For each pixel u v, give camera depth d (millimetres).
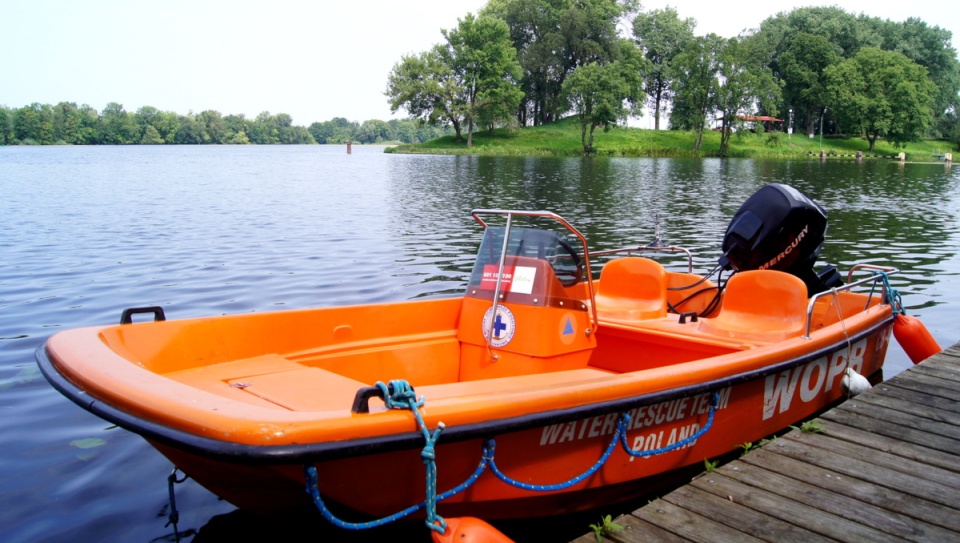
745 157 79375
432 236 16359
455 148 85062
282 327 4684
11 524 4137
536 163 57969
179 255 13516
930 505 3793
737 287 5918
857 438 4711
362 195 27781
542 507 4043
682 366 4293
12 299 9758
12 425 5531
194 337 4309
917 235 16844
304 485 3123
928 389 5711
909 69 89062
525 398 3447
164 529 4148
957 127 102250
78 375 3393
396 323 5184
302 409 3531
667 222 19109
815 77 91438
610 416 3910
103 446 5203
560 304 4684
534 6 92500
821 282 7367
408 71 87062
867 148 93688
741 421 4871
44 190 29578
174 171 46969
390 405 3100
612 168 49656
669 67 91000
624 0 99062
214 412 2912
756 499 3848
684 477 4707
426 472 3113
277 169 50281
